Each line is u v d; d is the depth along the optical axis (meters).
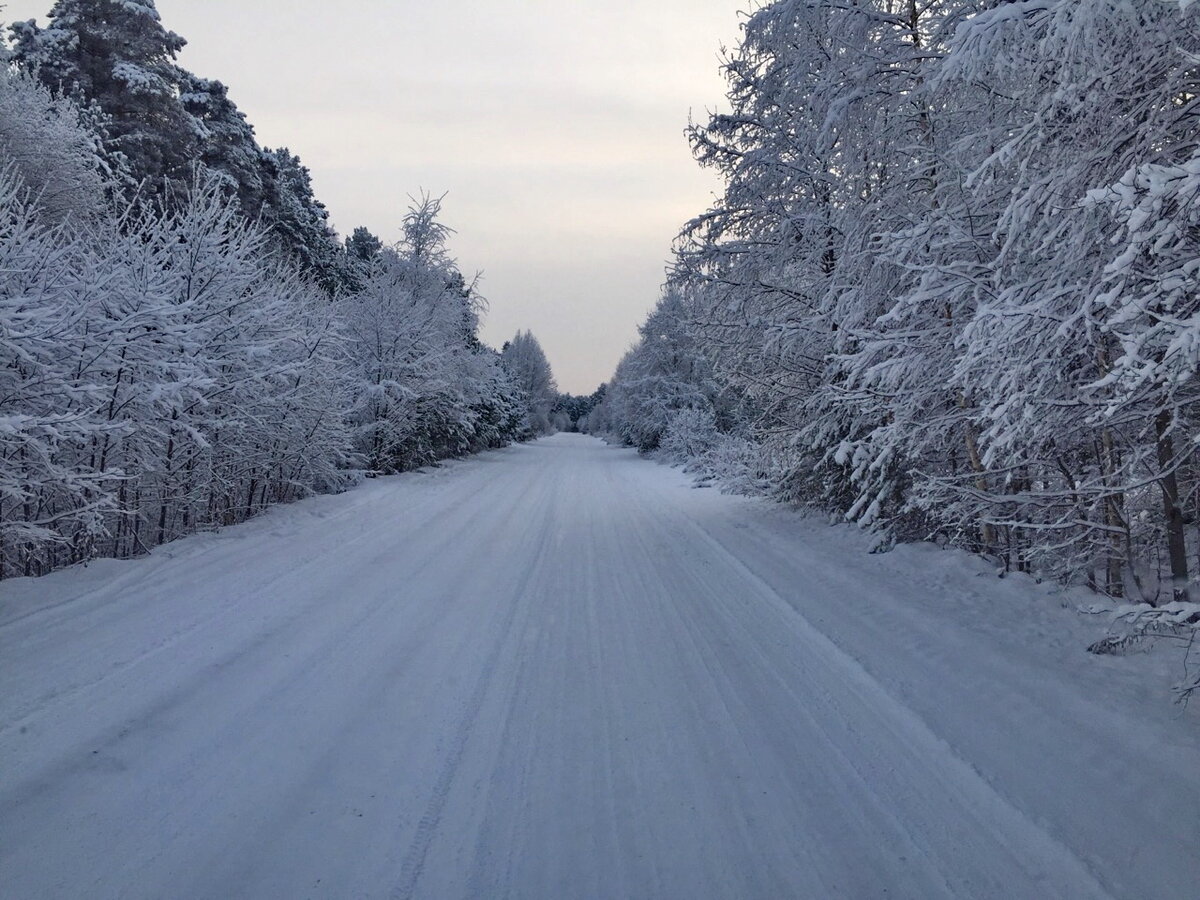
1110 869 2.84
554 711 4.42
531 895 2.74
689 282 12.38
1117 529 6.12
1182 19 4.07
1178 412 4.84
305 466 13.54
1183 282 3.61
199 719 4.20
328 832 3.12
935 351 7.50
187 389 8.53
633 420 38.41
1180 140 4.70
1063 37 4.30
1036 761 3.68
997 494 7.15
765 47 10.48
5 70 16.27
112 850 2.96
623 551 9.86
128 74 23.36
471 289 30.89
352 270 42.03
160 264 9.62
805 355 11.41
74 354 7.49
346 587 7.39
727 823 3.22
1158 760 3.61
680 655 5.45
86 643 5.36
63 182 16.39
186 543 9.20
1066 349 5.12
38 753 3.72
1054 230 4.75
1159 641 5.23
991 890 2.76
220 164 28.66
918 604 6.62
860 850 3.02
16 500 6.77
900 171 8.62
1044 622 5.97
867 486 9.34
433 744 3.97
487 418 36.12
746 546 10.04
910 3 8.80
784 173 11.36
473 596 7.23
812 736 4.07
